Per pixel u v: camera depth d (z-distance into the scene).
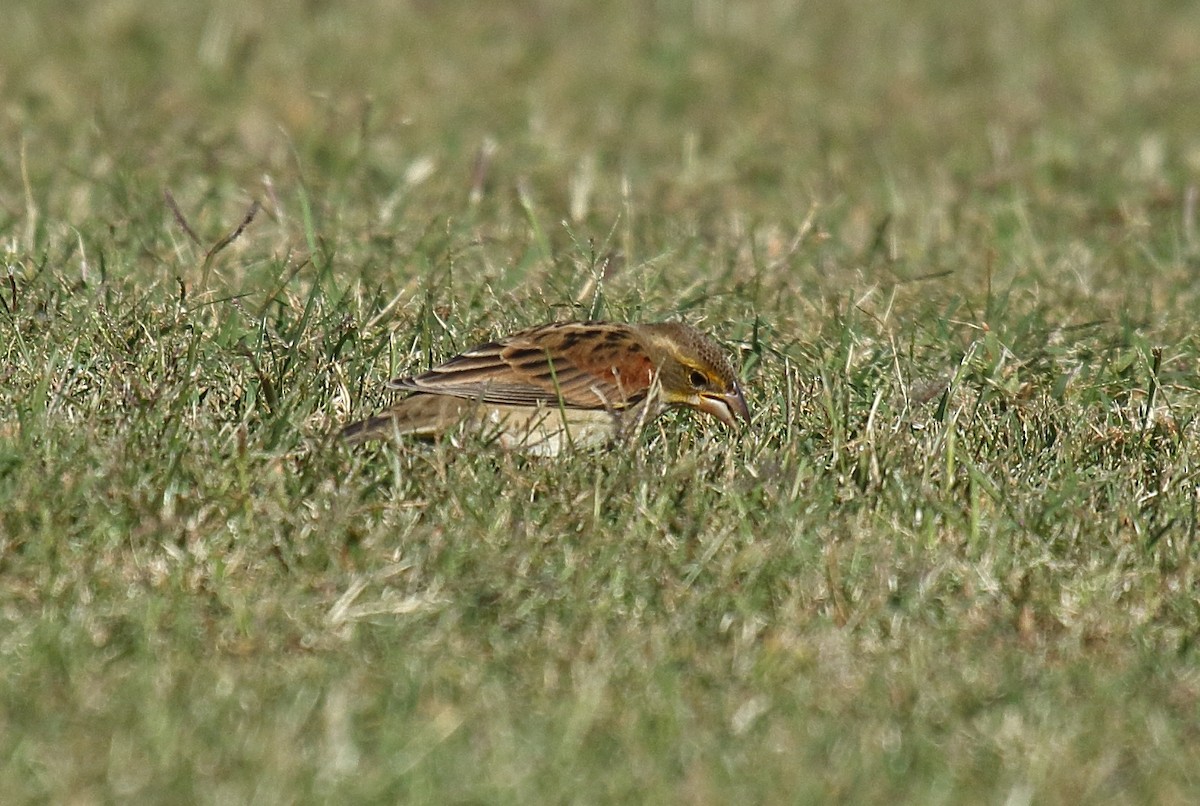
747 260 20.52
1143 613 12.65
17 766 10.09
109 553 12.52
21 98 26.19
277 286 17.33
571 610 12.17
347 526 12.90
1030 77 31.80
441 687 11.23
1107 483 14.30
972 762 10.73
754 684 11.48
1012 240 21.98
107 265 18.31
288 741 10.42
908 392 15.52
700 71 31.27
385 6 34.41
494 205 22.27
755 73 31.47
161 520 12.75
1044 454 14.91
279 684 11.16
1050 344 17.67
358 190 22.58
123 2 32.53
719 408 15.21
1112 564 13.13
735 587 12.66
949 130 28.34
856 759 10.62
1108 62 33.28
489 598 12.31
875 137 27.72
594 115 28.22
